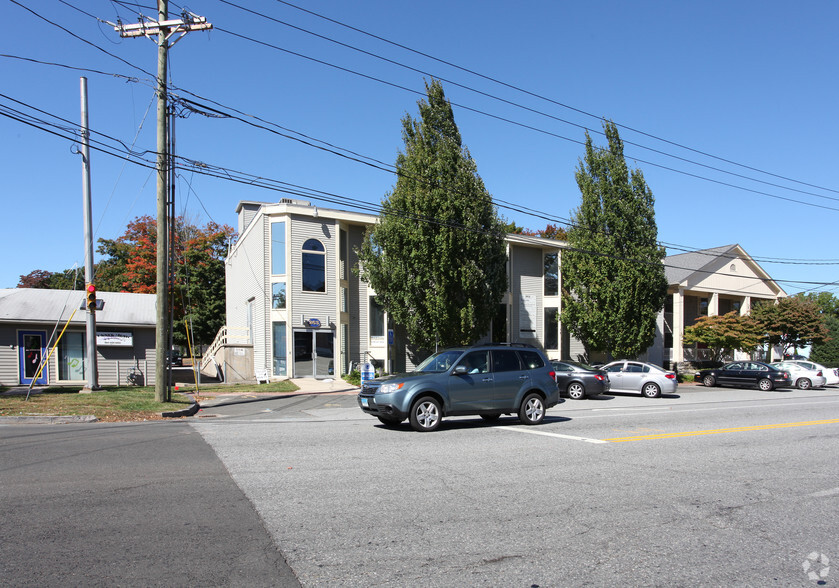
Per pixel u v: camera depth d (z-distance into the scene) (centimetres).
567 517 588
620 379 2356
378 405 1145
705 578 444
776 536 543
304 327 2583
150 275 4034
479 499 648
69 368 2373
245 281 3005
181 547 486
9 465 786
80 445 950
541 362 1294
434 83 2466
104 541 496
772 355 4547
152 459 837
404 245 2438
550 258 3275
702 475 781
